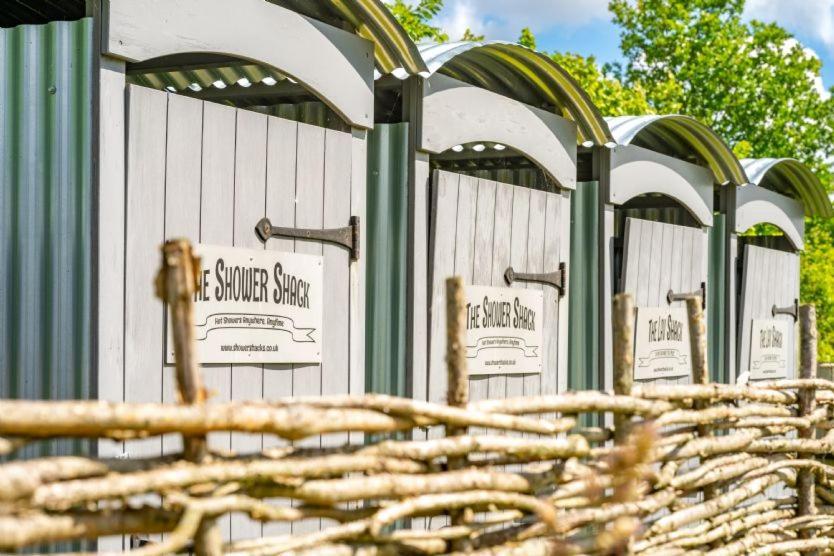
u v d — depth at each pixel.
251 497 3.53
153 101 5.05
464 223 6.97
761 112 28.14
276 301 5.68
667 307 9.30
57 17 6.77
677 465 5.56
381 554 3.93
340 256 6.16
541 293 7.69
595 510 4.77
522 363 7.45
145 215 5.01
